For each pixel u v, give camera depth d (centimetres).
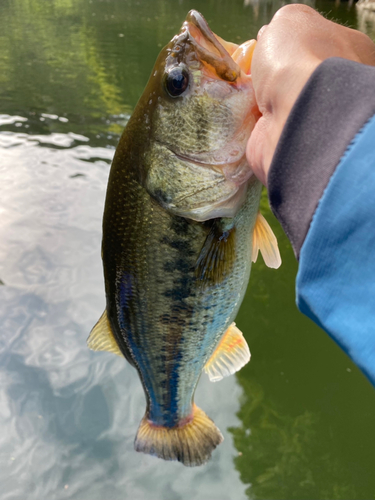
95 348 32
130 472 50
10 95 144
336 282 9
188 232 25
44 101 141
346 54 16
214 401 58
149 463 51
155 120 24
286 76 15
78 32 241
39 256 76
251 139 16
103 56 196
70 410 55
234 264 26
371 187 9
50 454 51
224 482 50
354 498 48
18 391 57
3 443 52
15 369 59
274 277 77
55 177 98
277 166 12
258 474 50
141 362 31
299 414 56
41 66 177
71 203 90
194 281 26
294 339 66
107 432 53
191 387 32
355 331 9
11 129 119
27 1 326
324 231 10
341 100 11
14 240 78
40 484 48
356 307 9
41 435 53
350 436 54
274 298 73
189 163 24
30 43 211
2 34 227
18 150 108
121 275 28
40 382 58
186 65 23
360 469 50
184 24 23
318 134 11
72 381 58
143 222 26
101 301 68
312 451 52
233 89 23
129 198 26
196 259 25
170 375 31
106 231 27
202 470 51
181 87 23
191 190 24
